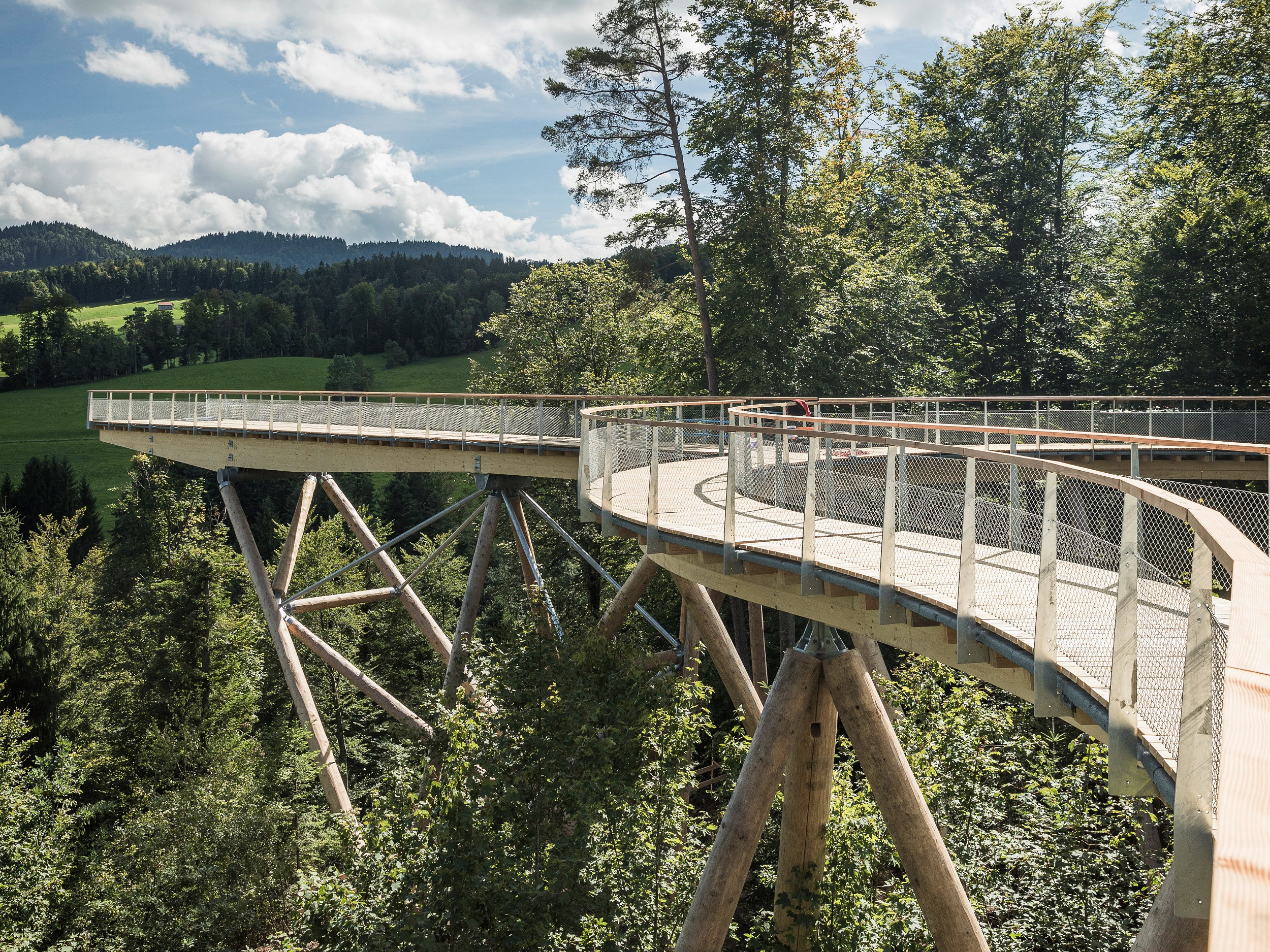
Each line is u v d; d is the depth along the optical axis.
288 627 22.98
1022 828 12.28
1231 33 28.58
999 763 13.06
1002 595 6.70
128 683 29.64
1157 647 4.43
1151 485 4.41
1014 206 39.56
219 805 21.12
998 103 39.22
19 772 19.58
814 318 29.12
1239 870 1.22
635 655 14.65
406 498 69.31
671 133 30.97
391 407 24.28
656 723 13.42
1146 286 30.42
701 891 8.77
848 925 11.38
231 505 25.59
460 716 13.55
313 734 22.33
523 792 12.99
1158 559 6.79
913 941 11.30
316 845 21.83
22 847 18.17
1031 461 5.56
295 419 26.33
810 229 29.06
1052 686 5.39
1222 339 28.69
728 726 25.36
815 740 9.34
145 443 29.55
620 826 12.59
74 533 46.25
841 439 7.44
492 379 40.50
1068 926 10.84
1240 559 2.76
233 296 155.50
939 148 40.34
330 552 37.91
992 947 11.11
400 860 12.56
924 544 8.67
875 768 8.36
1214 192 29.34
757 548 8.72
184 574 29.69
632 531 11.18
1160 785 4.21
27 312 128.12
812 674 8.76
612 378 38.56
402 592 22.91
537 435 20.88
